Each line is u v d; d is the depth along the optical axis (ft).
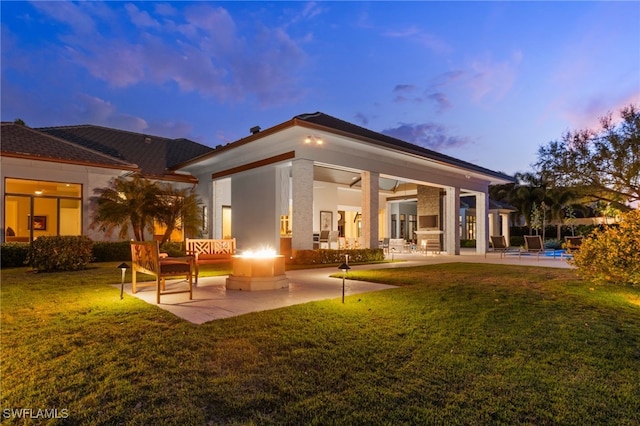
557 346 11.82
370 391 8.63
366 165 43.60
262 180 43.16
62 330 12.88
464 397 8.43
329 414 7.68
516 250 71.87
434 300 18.24
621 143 50.55
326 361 10.32
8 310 15.81
